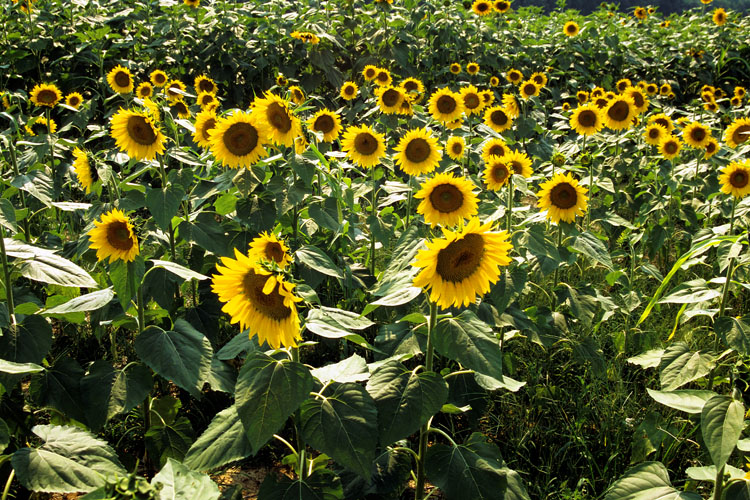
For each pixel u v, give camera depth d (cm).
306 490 230
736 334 301
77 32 944
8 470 261
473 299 231
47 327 274
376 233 471
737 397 236
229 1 1238
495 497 238
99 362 284
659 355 357
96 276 364
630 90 787
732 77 1409
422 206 311
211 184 414
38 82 959
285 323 215
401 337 290
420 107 650
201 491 171
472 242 225
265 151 392
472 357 230
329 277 500
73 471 217
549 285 534
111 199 388
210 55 996
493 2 1198
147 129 373
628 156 776
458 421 378
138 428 342
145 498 136
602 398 378
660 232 607
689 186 686
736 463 322
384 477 265
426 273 226
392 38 1099
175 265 290
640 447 325
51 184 423
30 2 953
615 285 564
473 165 661
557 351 408
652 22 1788
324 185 498
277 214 399
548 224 466
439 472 247
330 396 225
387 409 229
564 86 1256
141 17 1069
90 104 809
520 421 364
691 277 564
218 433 221
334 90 1097
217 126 385
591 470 317
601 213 565
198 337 284
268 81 1023
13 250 289
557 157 545
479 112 746
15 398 317
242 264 209
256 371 214
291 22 1094
